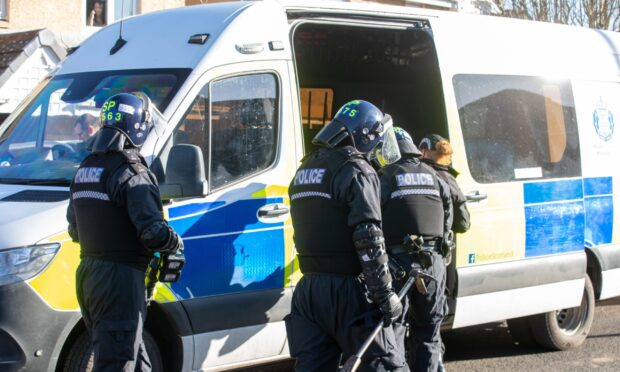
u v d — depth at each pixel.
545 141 6.89
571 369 6.67
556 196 6.85
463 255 6.23
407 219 5.12
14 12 13.81
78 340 4.69
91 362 4.71
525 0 18.86
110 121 4.42
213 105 5.27
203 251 5.07
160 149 4.98
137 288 4.35
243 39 5.47
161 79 5.32
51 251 4.54
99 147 4.36
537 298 6.70
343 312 4.27
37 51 11.34
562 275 6.84
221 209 5.17
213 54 5.32
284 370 6.71
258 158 5.43
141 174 4.34
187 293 5.00
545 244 6.75
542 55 7.09
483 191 6.39
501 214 6.47
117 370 4.29
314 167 4.41
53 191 4.96
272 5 5.71
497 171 6.52
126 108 4.43
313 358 4.39
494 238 6.42
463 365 6.80
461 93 6.47
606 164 7.30
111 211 4.30
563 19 18.55
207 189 5.02
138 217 4.26
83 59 5.95
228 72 5.35
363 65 7.70
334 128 4.46
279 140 5.54
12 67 11.02
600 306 9.04
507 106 6.71
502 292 6.46
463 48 6.59
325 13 5.93
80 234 4.40
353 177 4.25
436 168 5.72
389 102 7.62
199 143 5.18
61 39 12.57
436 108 6.48
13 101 11.12
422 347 5.27
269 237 5.38
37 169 5.31
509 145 6.65
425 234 5.15
